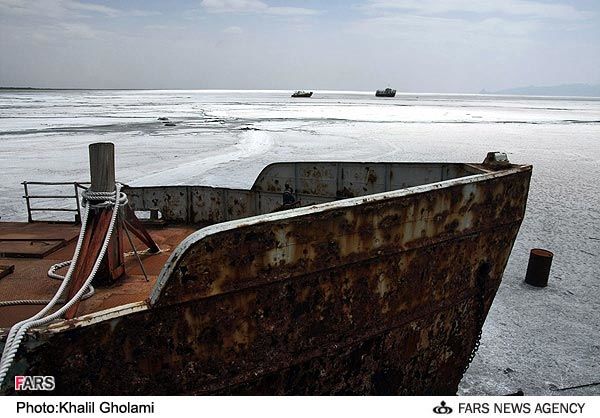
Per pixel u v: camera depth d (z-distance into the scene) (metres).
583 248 9.61
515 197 3.78
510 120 55.75
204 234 2.29
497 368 5.12
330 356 2.96
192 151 24.31
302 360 2.83
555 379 4.91
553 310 6.67
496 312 6.60
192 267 2.30
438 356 3.75
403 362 3.46
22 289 3.39
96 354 2.19
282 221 2.52
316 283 2.75
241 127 40.06
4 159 21.34
